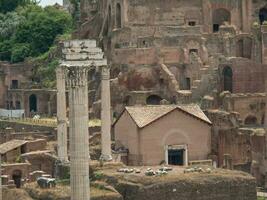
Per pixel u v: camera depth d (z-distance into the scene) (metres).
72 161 142.00
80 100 142.25
